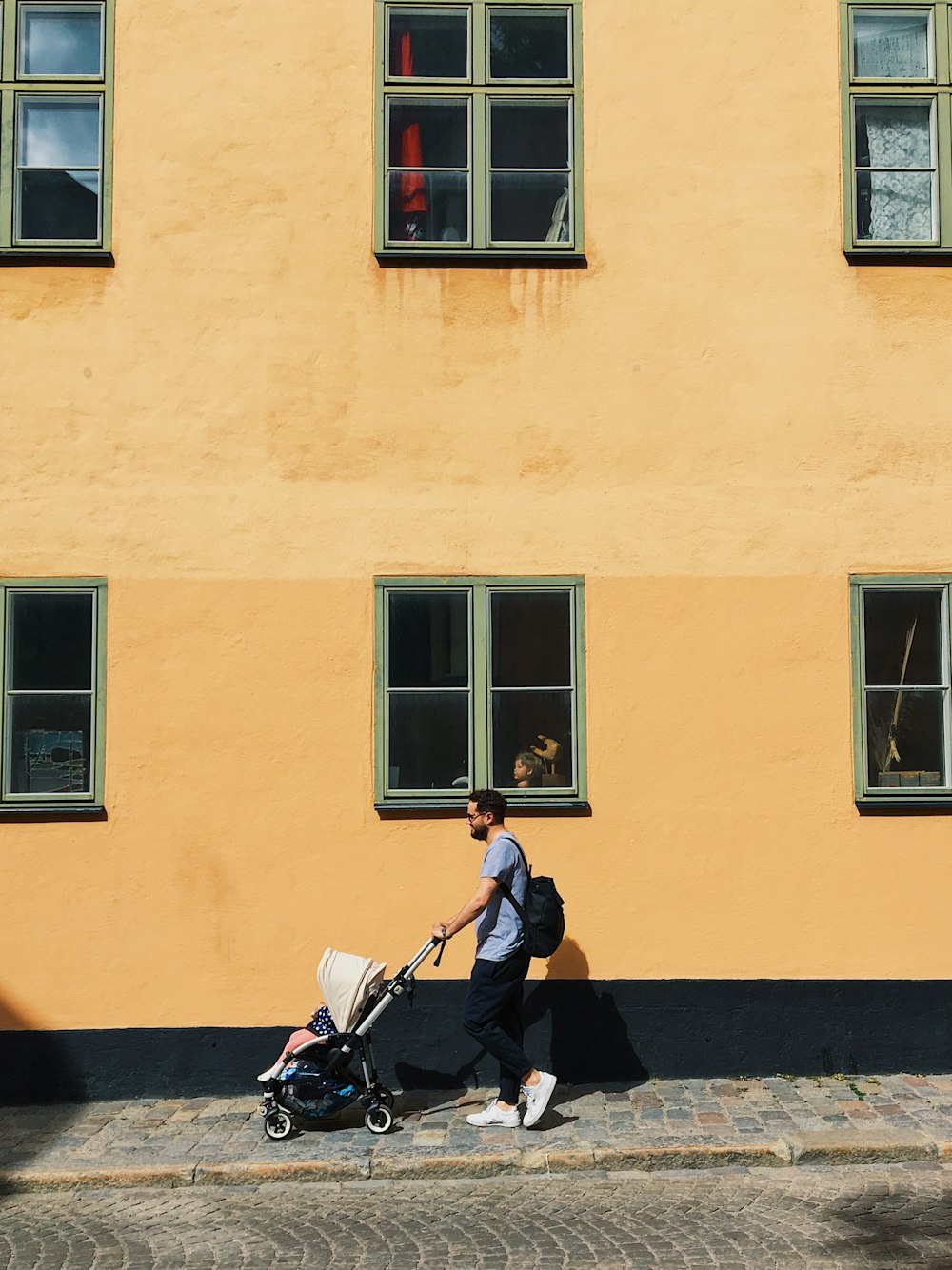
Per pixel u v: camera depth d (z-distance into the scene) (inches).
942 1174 280.4
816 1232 246.4
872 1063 342.0
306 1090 301.4
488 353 351.6
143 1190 281.3
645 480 350.9
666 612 348.8
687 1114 312.2
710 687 348.2
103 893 339.6
